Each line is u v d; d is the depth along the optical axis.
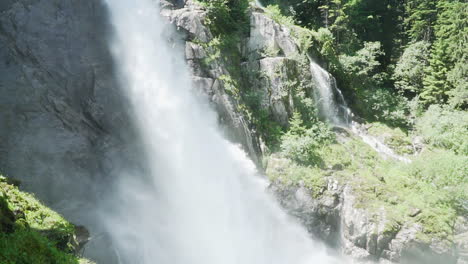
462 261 15.26
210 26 20.45
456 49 29.27
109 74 16.41
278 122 20.94
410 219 16.20
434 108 27.72
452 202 17.38
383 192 17.53
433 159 20.41
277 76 21.25
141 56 17.80
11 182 9.41
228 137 18.59
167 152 16.61
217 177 17.38
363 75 29.66
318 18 34.50
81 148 14.27
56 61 15.18
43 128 13.81
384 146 24.12
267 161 18.91
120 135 15.54
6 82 13.79
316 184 17.72
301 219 17.33
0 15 14.70
